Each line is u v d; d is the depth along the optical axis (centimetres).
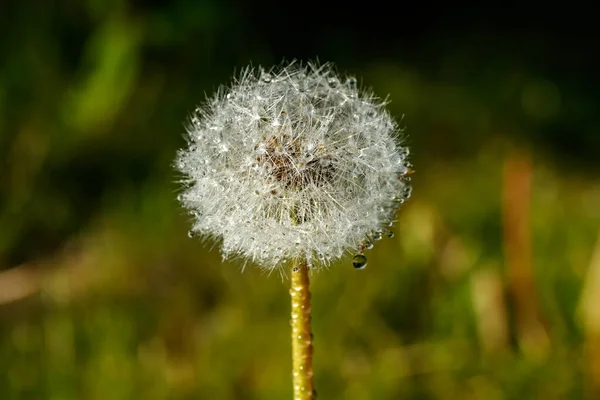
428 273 42
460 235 44
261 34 62
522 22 69
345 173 32
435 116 57
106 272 44
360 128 32
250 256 31
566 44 66
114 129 53
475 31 68
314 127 32
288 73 32
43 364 40
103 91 53
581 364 39
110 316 42
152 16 56
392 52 66
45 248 48
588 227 46
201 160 32
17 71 54
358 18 67
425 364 40
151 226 47
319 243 31
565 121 57
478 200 47
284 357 40
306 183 31
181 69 57
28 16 55
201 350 41
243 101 32
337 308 42
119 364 40
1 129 52
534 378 39
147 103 55
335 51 64
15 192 50
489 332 41
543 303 41
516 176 42
